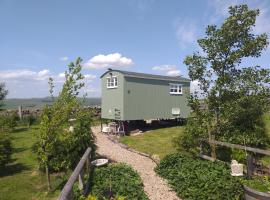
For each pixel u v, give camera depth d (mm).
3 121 18359
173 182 8672
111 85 20531
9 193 7816
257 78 9773
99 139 17641
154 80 21250
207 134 10750
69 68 8711
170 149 13648
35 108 28875
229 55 10102
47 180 8078
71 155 9539
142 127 22219
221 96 10273
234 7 9984
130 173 9227
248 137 10961
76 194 6703
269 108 10055
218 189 7367
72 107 8727
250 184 7164
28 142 15656
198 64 10469
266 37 9812
